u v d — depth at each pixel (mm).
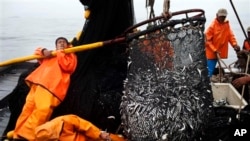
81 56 4379
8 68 8531
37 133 3543
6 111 6180
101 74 4398
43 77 3965
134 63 3676
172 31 3604
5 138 4215
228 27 8672
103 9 4449
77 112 4121
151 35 3607
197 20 3689
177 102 3514
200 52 3660
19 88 4551
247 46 8367
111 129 4156
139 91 3613
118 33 4574
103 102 4129
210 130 3932
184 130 3490
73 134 3672
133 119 3607
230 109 4660
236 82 4531
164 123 3494
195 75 3602
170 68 3592
